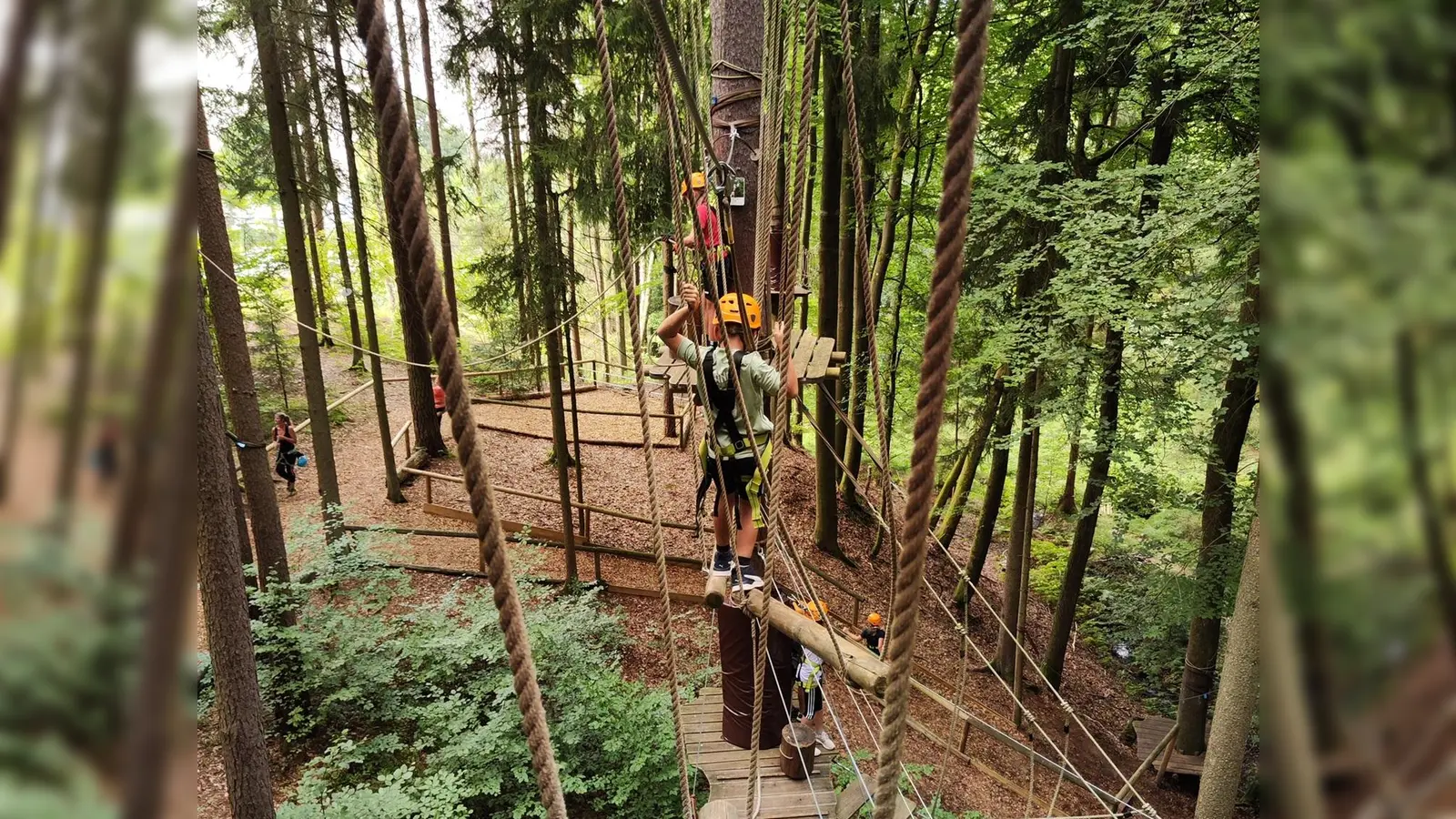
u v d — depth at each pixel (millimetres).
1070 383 7219
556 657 6805
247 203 13227
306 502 11273
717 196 3537
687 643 8500
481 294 9750
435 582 9172
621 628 8109
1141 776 8922
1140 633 9992
